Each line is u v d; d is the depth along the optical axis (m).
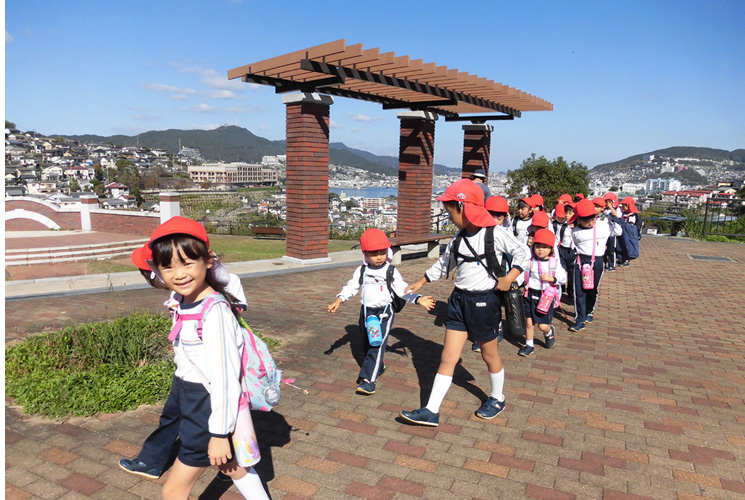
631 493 2.84
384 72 9.14
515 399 4.16
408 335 5.97
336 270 10.20
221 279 2.17
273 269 9.94
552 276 5.17
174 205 15.67
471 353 5.36
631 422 3.76
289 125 10.23
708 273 10.97
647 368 4.98
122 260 12.60
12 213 19.69
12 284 8.37
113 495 2.73
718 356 5.39
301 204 10.20
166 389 4.01
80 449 3.21
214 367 1.96
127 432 3.45
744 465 3.18
